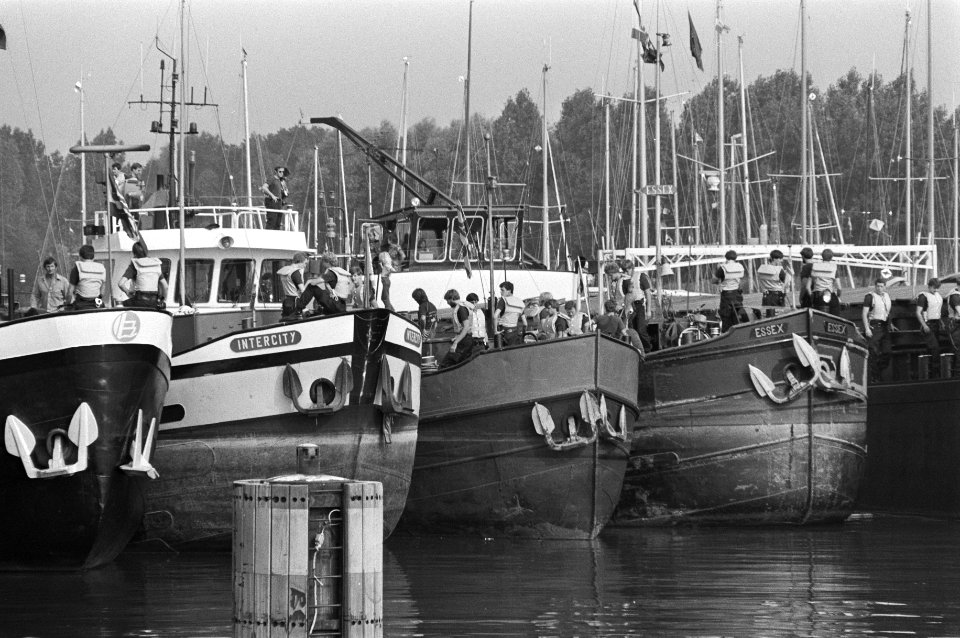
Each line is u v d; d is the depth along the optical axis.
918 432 39.22
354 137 39.88
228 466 28.17
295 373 27.89
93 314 24.64
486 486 31.83
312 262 29.75
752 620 22.03
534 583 25.62
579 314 36.16
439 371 32.00
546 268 41.38
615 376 31.66
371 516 16.72
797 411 34.50
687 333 37.66
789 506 34.88
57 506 25.02
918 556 29.73
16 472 24.91
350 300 34.25
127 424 25.11
